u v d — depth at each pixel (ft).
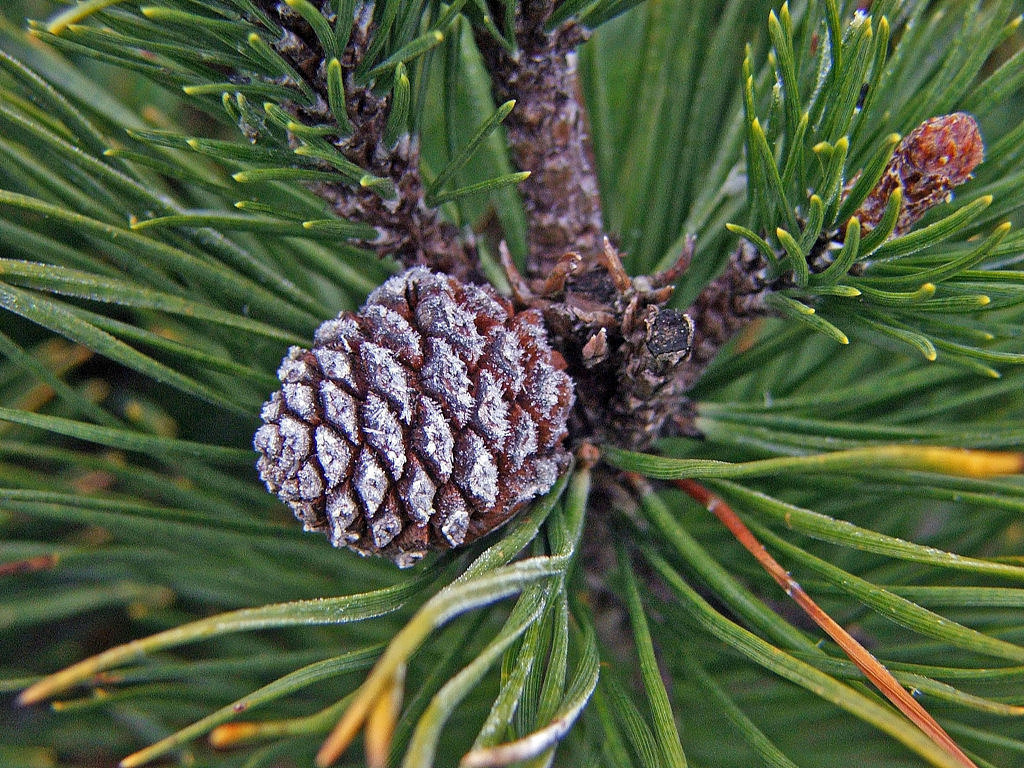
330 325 0.87
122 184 0.91
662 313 0.89
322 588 1.08
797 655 0.86
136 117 1.00
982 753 0.98
